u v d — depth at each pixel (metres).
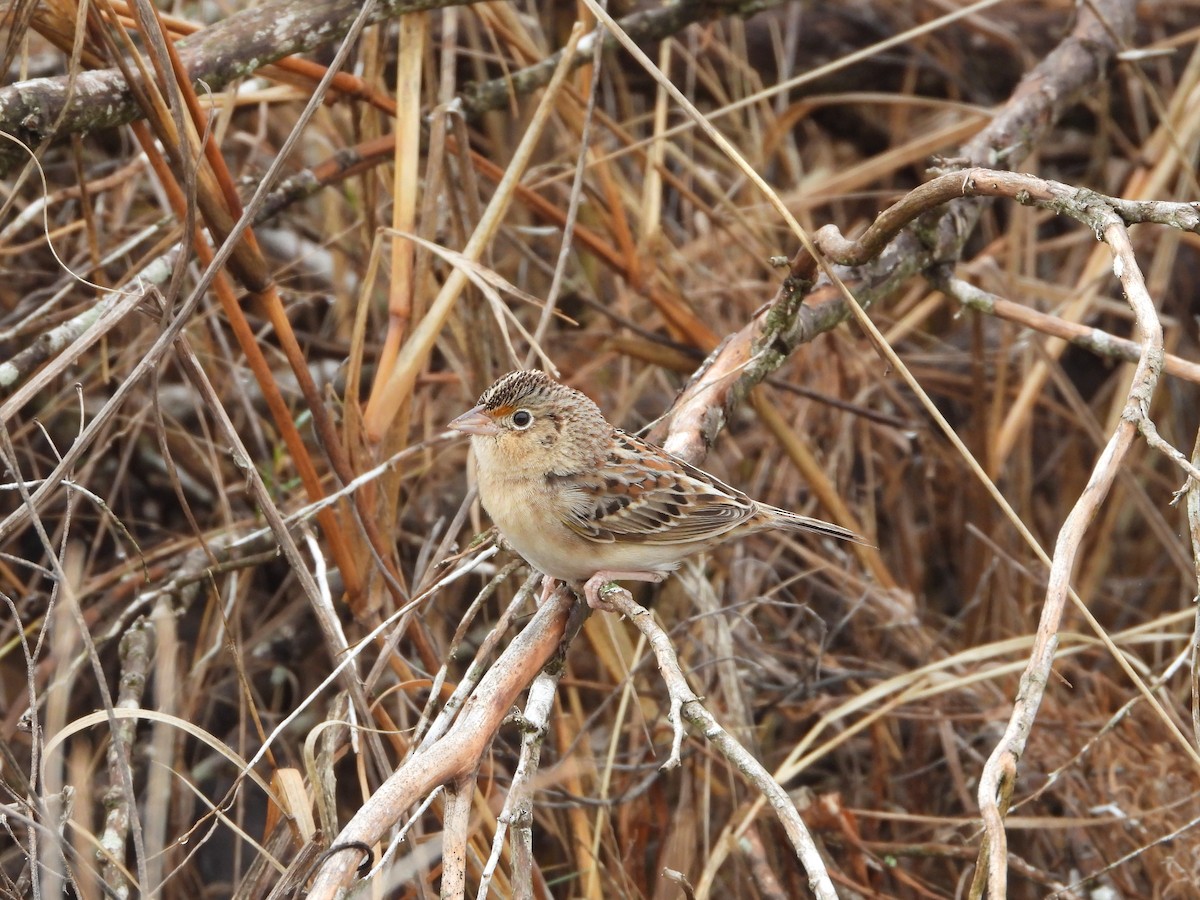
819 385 13.13
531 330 12.79
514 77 11.25
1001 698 11.20
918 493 13.59
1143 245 14.84
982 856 5.14
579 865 9.59
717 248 13.65
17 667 10.98
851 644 12.02
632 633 11.24
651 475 8.19
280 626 11.10
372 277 9.32
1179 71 15.09
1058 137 16.09
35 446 11.79
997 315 9.30
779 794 5.51
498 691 6.51
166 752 9.08
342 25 9.16
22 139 7.98
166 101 8.02
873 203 15.38
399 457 8.70
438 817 8.92
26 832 8.16
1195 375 8.24
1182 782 10.16
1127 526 14.15
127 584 10.77
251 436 12.13
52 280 12.05
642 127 14.48
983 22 14.84
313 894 5.29
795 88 15.04
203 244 8.34
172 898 10.14
